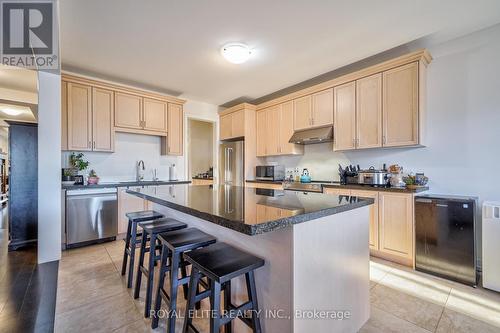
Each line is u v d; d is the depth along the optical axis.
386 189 2.67
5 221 4.54
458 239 2.21
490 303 1.87
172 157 4.56
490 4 2.05
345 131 3.29
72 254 2.89
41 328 1.57
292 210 1.19
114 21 2.25
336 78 3.46
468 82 2.57
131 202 3.55
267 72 3.49
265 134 4.54
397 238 2.58
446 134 2.70
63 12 2.10
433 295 1.99
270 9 2.10
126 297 1.94
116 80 3.76
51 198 2.71
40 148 2.65
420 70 2.64
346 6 2.06
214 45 2.71
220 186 2.79
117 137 3.96
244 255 1.26
